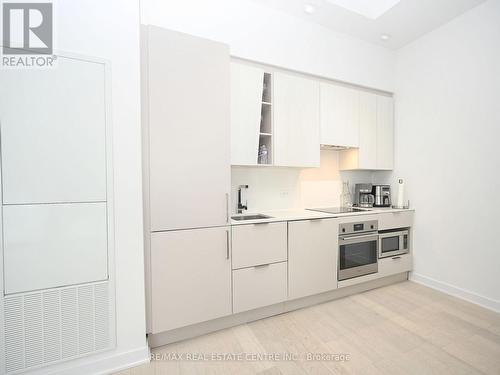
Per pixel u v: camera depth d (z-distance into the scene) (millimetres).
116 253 1441
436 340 1744
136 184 1482
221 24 2152
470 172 2316
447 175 2502
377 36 2762
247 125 2164
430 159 2656
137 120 1476
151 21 1938
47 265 1293
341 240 2367
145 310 1583
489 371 1446
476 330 1860
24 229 1245
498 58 2109
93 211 1381
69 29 1310
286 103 2363
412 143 2844
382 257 2641
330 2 2258
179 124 1678
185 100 1694
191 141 1718
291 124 2391
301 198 2891
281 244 2053
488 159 2188
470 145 2312
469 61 2309
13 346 1246
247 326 1938
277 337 1792
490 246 2182
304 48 2508
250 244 1924
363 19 2482
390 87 3031
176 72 1664
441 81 2541
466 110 2336
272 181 2717
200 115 1744
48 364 1311
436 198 2602
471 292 2311
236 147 2121
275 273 2031
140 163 1491
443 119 2527
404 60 2934
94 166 1375
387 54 3008
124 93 1438
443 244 2543
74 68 1318
